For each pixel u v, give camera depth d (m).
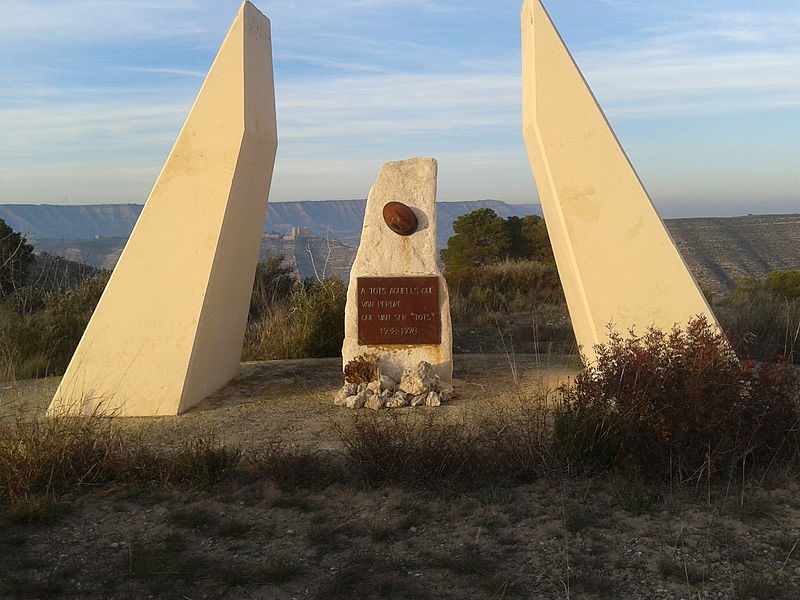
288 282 16.09
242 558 4.42
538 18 7.85
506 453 5.64
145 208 8.03
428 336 8.58
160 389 7.80
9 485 5.28
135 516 5.06
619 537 4.53
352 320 8.59
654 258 7.55
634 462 5.36
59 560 4.44
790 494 5.07
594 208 7.66
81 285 13.27
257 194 8.92
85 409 7.68
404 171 8.70
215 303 8.29
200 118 8.09
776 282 17.83
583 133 7.73
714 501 4.98
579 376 6.07
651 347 5.81
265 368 10.14
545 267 20.73
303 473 5.49
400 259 8.61
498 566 4.24
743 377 5.57
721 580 3.99
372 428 5.77
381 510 5.04
